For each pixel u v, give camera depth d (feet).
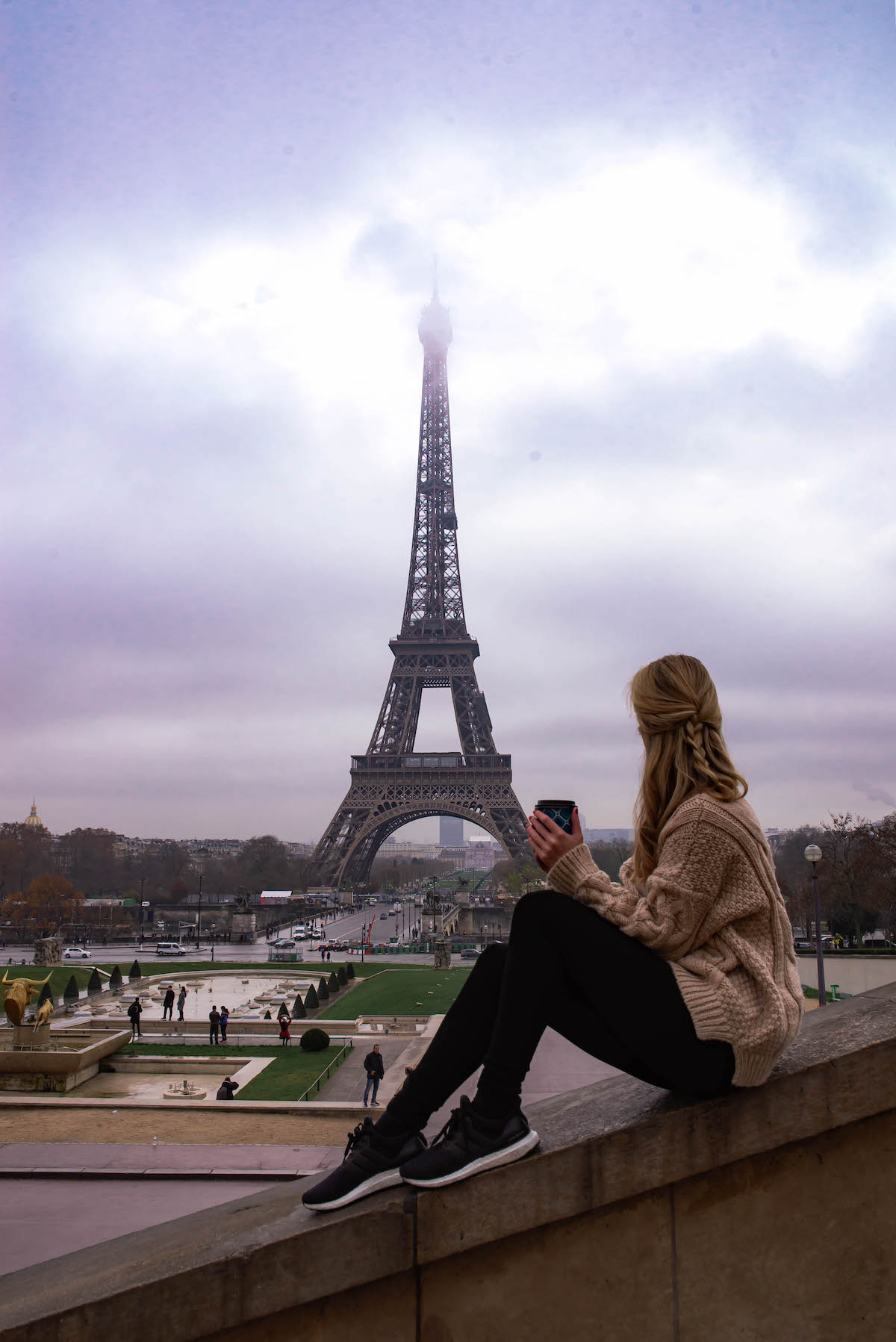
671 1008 16.19
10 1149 76.59
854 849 313.32
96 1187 66.95
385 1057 148.25
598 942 16.61
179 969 317.42
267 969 317.42
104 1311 16.61
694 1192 16.75
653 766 18.84
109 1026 184.44
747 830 17.16
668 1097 18.01
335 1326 16.76
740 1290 16.61
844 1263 16.63
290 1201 19.74
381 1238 16.56
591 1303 16.65
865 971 204.74
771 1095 16.55
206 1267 16.57
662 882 16.88
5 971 297.12
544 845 17.74
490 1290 16.74
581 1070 113.80
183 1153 75.56
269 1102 94.22
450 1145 16.85
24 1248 54.13
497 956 18.19
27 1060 124.77
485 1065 17.08
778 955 17.06
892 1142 16.79
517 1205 16.48
